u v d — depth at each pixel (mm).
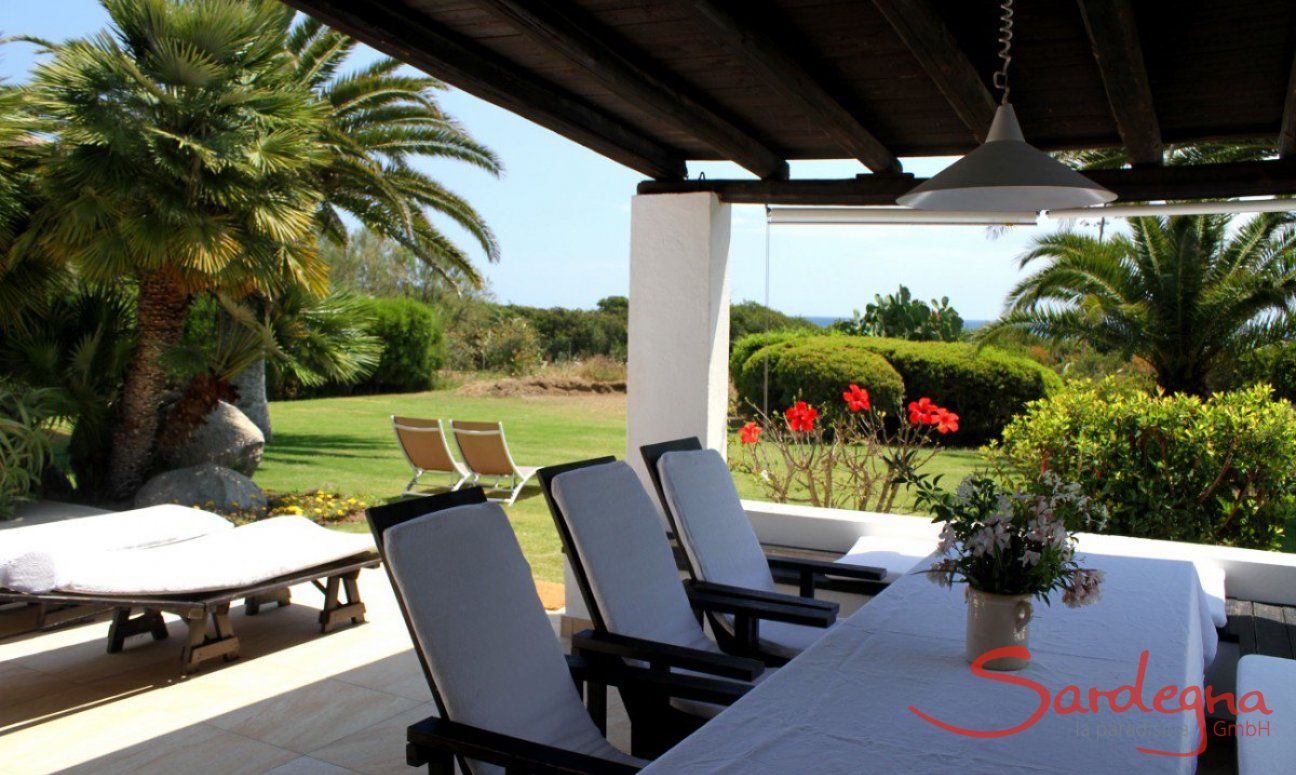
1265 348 10492
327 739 3418
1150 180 4219
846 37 3371
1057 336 11164
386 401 18500
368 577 5770
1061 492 2244
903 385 12953
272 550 4469
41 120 7309
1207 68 3438
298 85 8805
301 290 8680
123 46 7418
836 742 1749
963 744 1745
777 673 2117
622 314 24016
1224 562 3898
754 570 3537
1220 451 5840
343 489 8984
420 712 3682
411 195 11562
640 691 2498
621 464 3117
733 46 2967
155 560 4219
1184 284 10391
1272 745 2170
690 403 5004
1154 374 11000
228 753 3289
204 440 8398
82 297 8016
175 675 4062
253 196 7246
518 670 2271
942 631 2432
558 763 1835
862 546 4188
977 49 3373
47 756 3248
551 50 3125
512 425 15016
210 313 9602
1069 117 4133
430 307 21906
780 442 6488
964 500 2203
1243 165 4062
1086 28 2975
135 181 6973
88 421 7914
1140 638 2379
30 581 3842
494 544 2373
